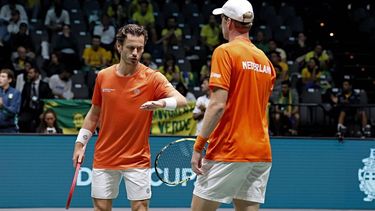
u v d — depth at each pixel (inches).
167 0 925.2
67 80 679.7
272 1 994.1
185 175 339.0
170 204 523.2
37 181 506.6
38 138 507.2
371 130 681.0
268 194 534.6
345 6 996.6
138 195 287.6
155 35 804.0
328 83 783.7
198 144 248.5
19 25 774.5
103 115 289.4
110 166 288.0
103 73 291.0
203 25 861.8
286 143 538.3
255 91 255.1
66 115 576.1
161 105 273.9
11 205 502.0
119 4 839.1
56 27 798.5
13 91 544.7
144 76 288.0
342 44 935.7
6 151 502.3
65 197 509.7
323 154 543.5
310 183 541.3
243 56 253.4
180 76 712.4
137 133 287.4
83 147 298.8
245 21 257.4
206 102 554.6
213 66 250.5
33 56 725.3
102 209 292.0
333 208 543.5
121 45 283.4
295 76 762.8
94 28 800.9
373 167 550.0
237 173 253.9
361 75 893.8
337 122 668.7
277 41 873.5
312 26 963.3
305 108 671.1
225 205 532.1
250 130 253.9
